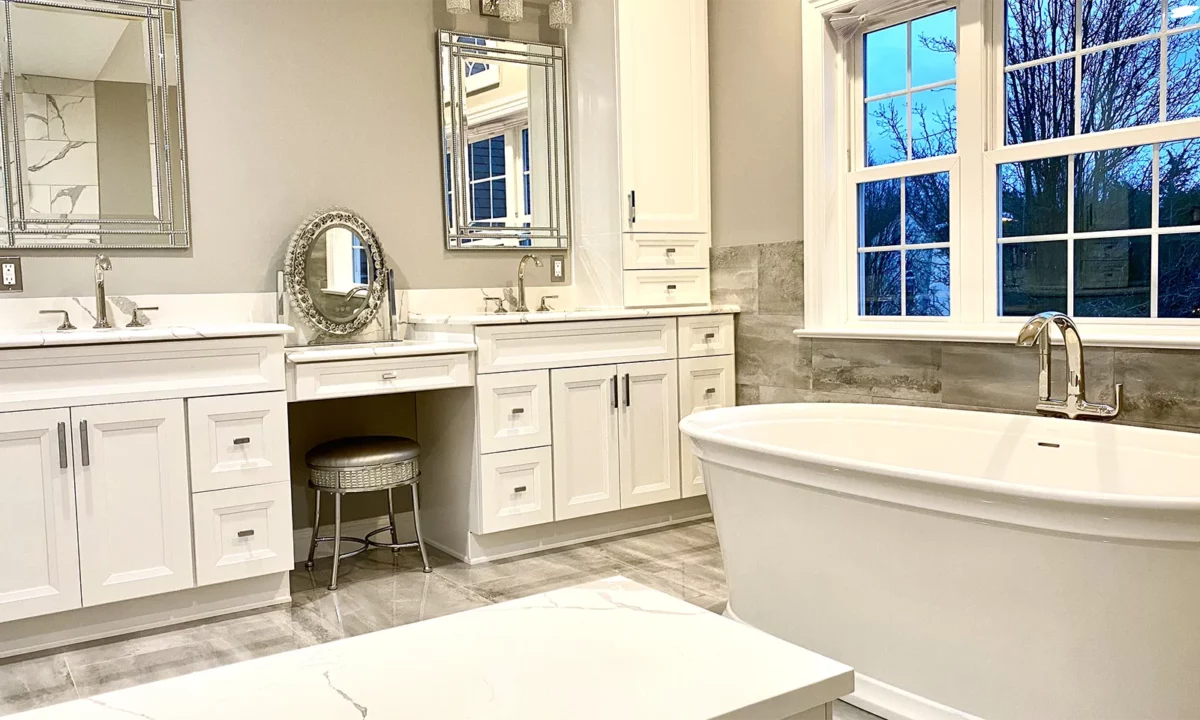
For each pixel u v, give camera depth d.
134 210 3.49
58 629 2.95
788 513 2.57
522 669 1.18
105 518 2.95
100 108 3.42
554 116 4.43
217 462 3.13
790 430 3.33
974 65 3.45
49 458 2.86
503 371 3.71
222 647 2.91
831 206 3.96
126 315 3.46
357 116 3.95
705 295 4.45
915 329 3.66
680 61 4.36
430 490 4.09
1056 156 3.25
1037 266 3.32
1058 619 2.01
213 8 3.62
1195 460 2.45
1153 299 3.02
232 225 3.68
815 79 3.90
